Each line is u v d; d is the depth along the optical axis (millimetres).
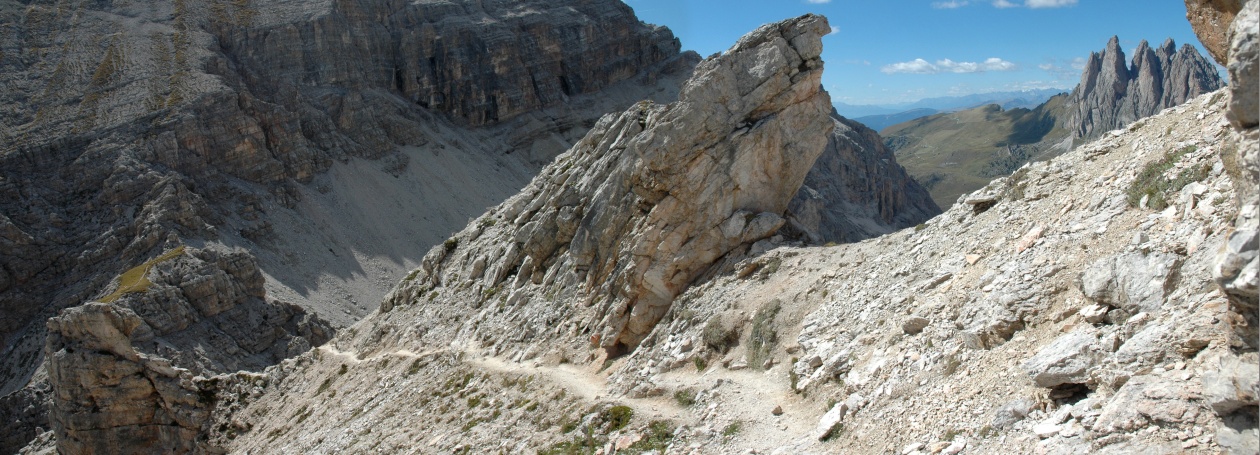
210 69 174000
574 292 55031
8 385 111375
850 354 30188
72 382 77312
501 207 77438
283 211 156125
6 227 128625
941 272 31484
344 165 181625
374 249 164000
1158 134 30469
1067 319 22500
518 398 45406
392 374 62625
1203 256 19906
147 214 133375
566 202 60469
